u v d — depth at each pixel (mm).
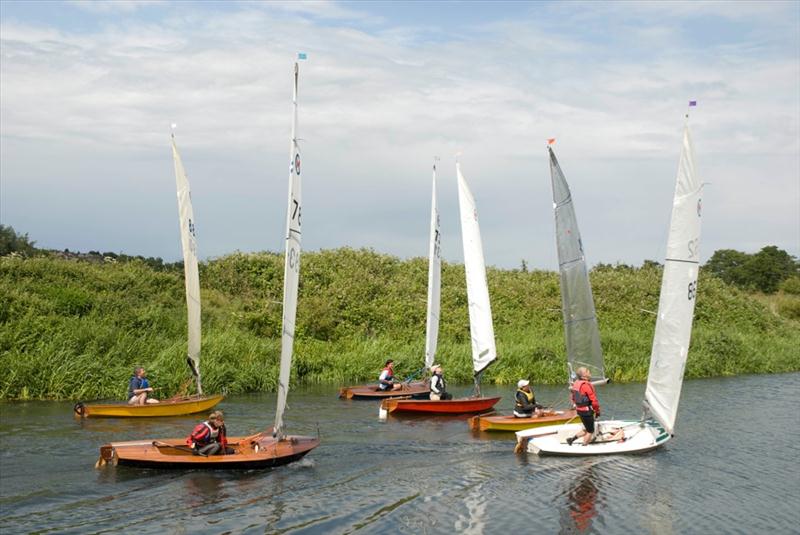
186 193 24766
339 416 24891
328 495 15398
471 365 35469
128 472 16562
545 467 17891
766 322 54250
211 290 43469
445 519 14164
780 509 15047
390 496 15445
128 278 39375
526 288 51406
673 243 19234
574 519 14273
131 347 29984
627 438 19844
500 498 15438
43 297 32906
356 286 45844
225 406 26234
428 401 25062
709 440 21719
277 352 34250
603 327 45531
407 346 37875
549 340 40094
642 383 35250
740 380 37750
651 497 15688
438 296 30000
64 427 21422
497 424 22109
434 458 18703
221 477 16422
